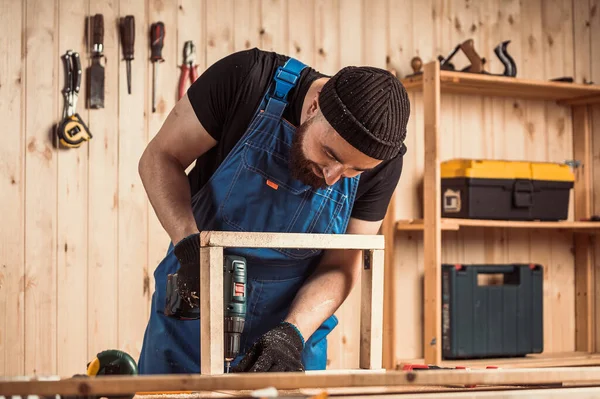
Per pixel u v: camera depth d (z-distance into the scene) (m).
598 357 4.25
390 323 4.04
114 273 3.60
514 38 4.47
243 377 1.10
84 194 3.56
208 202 1.95
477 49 4.37
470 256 4.33
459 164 3.96
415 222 3.93
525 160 4.49
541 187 4.08
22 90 3.47
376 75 1.61
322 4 4.01
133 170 3.64
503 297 4.11
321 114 1.63
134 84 3.65
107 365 1.38
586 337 4.54
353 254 1.95
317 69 3.99
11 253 3.44
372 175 1.94
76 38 3.55
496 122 4.42
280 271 1.98
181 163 1.94
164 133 1.92
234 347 1.66
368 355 1.79
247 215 1.93
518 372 1.22
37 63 3.49
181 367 2.00
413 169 4.18
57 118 3.52
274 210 1.92
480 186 3.93
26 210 3.47
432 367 1.61
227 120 1.89
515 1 4.48
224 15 3.81
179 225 1.81
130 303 3.62
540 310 4.21
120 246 3.61
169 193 1.87
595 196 4.60
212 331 1.57
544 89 4.21
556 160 4.58
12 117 3.45
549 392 1.28
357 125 1.56
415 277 4.17
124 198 3.62
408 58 4.19
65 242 3.52
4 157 3.44
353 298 4.01
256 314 1.99
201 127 1.89
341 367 3.97
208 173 2.02
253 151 1.89
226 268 1.67
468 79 3.87
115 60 3.62
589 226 4.16
